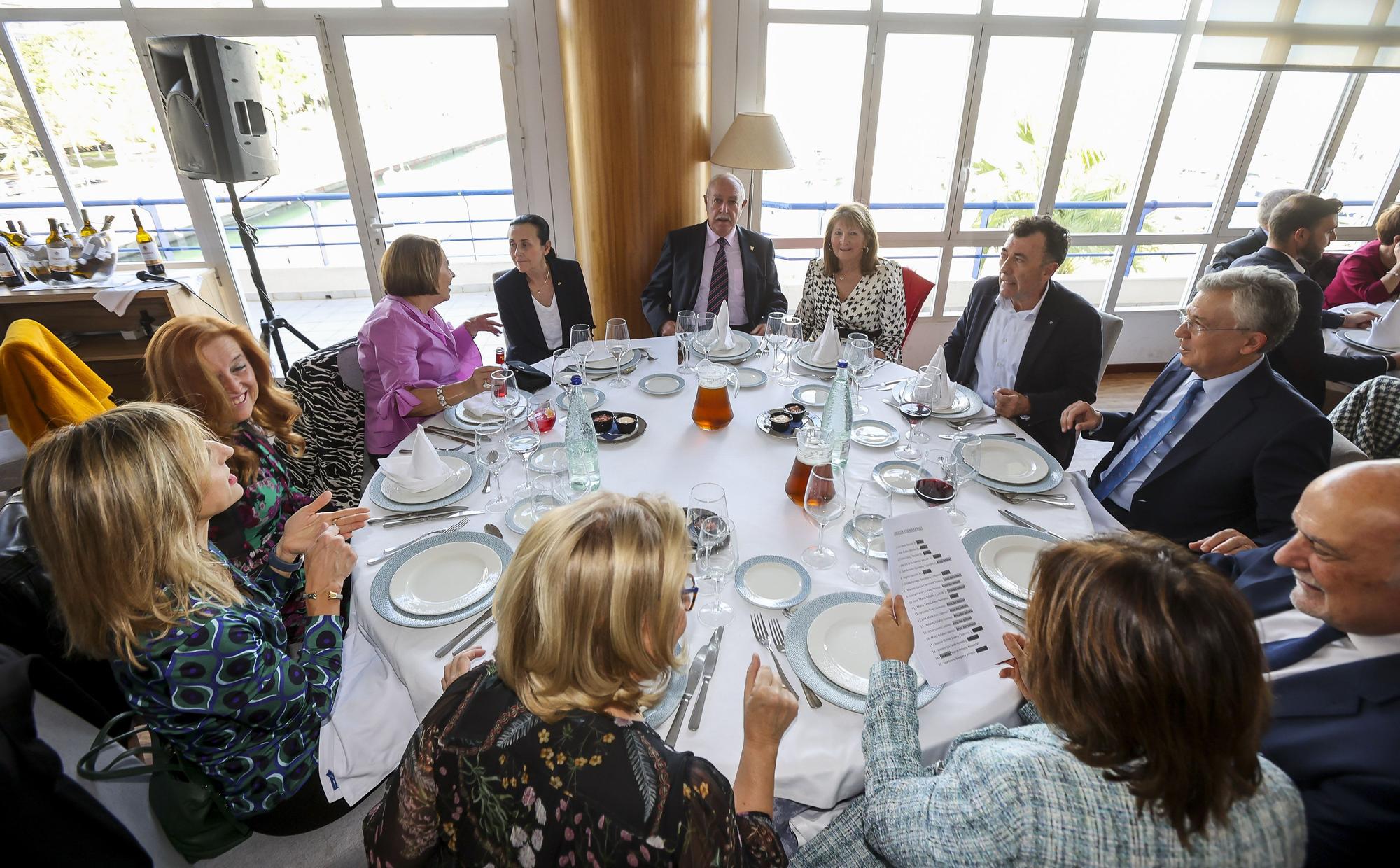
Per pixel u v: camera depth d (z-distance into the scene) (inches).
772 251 124.8
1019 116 146.3
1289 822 24.3
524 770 24.1
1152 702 22.5
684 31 120.3
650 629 25.3
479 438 65.9
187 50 109.5
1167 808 22.8
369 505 56.1
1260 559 48.4
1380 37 137.0
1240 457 60.2
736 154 125.2
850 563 49.0
